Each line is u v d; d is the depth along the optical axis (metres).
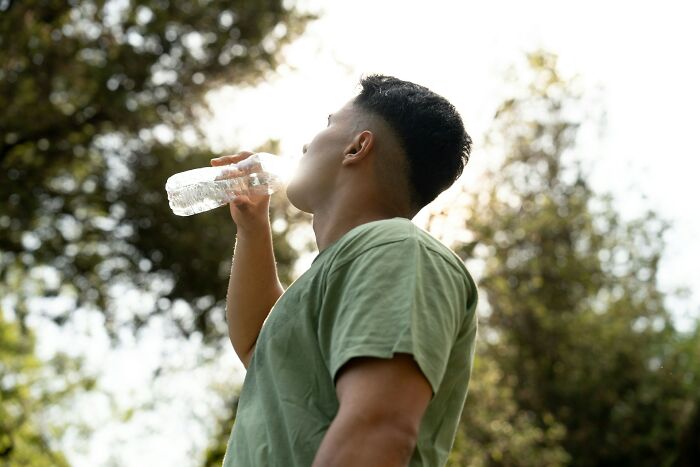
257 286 2.35
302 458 1.69
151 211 12.81
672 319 22.08
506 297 19.22
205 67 12.89
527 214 19.52
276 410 1.76
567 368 20.23
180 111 13.10
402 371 1.59
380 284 1.67
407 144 1.97
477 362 16.62
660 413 20.62
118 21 12.67
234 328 2.37
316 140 2.03
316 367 1.74
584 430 20.72
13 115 12.30
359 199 1.96
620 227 20.73
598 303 21.06
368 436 1.55
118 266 13.01
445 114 2.00
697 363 20.95
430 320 1.65
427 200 2.00
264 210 2.34
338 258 1.76
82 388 18.84
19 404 16.48
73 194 12.88
